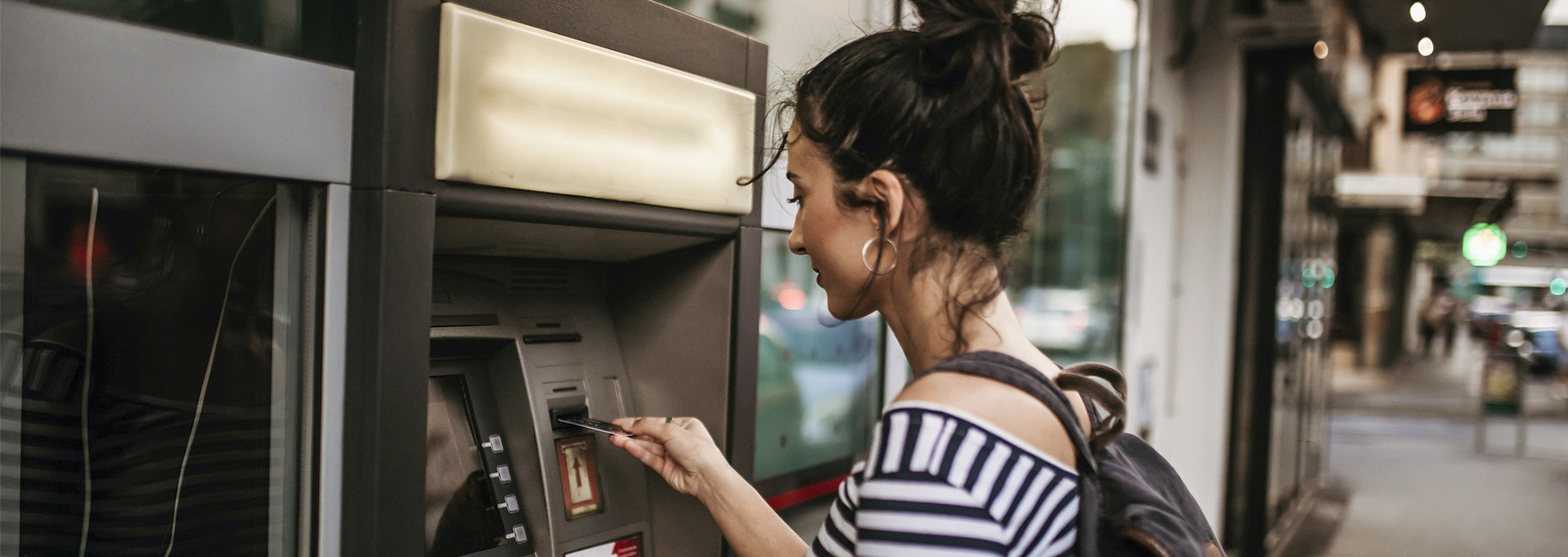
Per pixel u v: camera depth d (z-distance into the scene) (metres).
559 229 1.02
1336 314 19.05
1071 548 0.69
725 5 1.96
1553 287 37.81
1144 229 4.20
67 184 0.78
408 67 0.82
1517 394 9.05
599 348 1.32
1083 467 0.71
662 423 1.09
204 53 0.73
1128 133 4.02
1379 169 11.60
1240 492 5.07
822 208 0.80
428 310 0.86
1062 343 4.27
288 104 0.78
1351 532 5.85
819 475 2.29
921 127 0.73
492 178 0.89
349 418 0.84
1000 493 0.65
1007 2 0.80
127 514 0.85
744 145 1.22
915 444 0.66
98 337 0.82
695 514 1.29
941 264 0.75
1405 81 6.52
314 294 0.82
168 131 0.71
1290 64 4.79
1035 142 0.79
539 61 0.93
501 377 1.20
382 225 0.81
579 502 1.24
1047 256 4.32
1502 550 5.55
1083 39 4.12
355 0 0.83
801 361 2.22
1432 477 7.77
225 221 0.83
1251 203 4.96
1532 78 33.12
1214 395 4.79
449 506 1.11
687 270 1.30
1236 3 4.16
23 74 0.65
